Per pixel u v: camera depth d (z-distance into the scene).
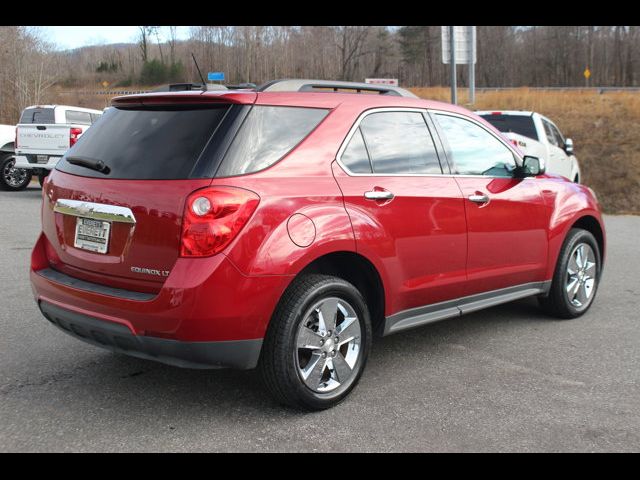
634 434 3.31
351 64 76.38
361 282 3.95
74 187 3.58
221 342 3.14
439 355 4.54
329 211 3.49
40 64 35.62
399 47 81.44
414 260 4.01
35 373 4.04
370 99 4.00
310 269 3.61
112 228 3.37
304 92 3.72
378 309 3.91
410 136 4.17
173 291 3.07
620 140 19.91
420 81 84.00
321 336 3.49
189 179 3.17
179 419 3.41
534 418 3.48
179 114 3.46
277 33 67.94
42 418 3.39
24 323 5.05
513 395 3.80
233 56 67.00
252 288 3.16
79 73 64.50
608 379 4.08
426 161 4.21
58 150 13.20
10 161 14.88
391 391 3.85
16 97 34.81
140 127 3.54
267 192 3.27
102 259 3.42
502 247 4.69
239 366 3.24
